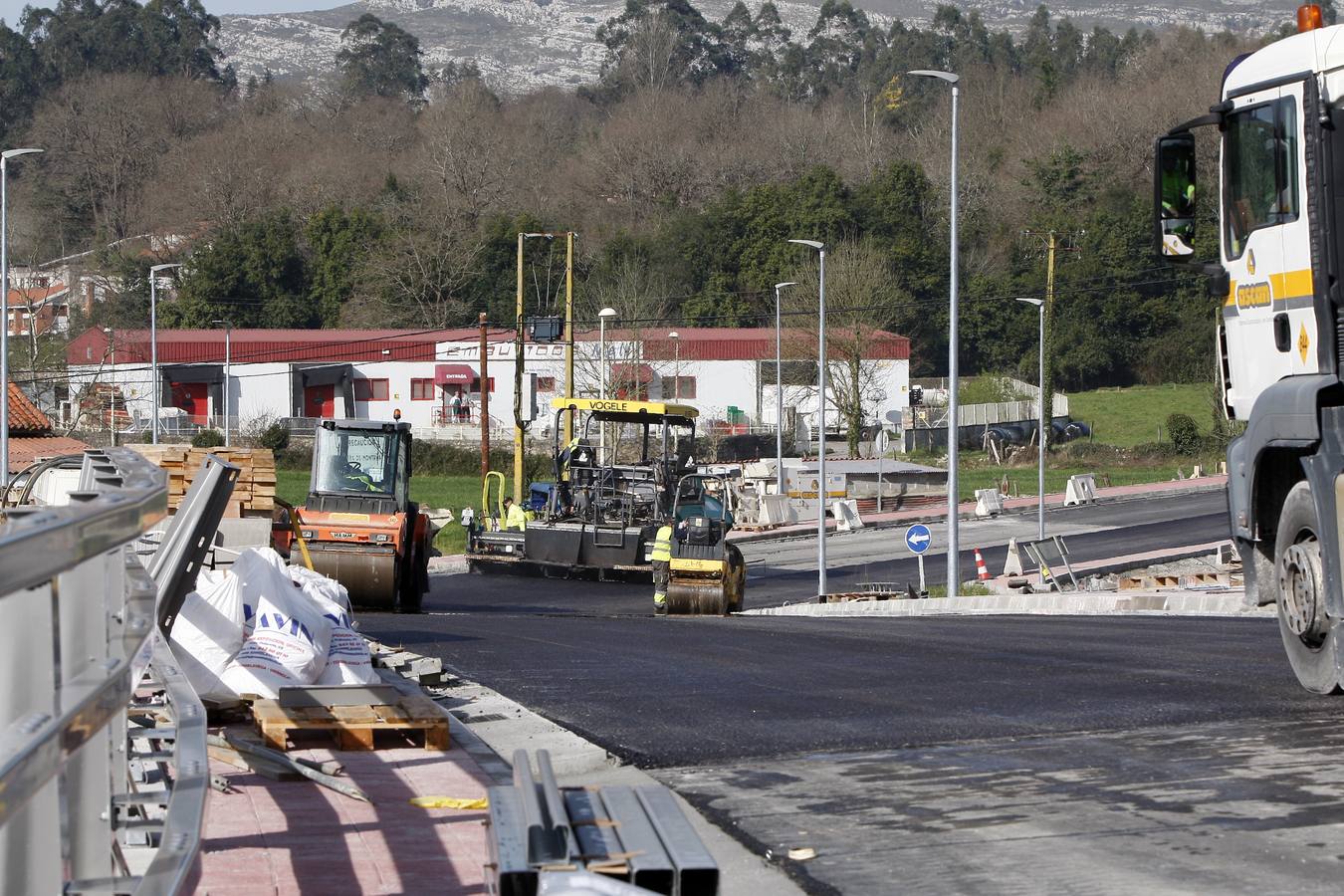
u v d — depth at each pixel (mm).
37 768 11438
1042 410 195125
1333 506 36844
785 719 39406
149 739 26359
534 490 155375
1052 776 31031
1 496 57844
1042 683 45156
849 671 50125
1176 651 53812
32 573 11016
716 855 25750
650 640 65812
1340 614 36750
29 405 187750
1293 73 40438
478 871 24203
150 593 18125
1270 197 41750
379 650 52031
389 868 24312
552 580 147000
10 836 12680
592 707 42469
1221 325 45469
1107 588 141625
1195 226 46562
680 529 109750
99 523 13062
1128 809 27891
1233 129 43719
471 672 51781
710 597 107500
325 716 33938
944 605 112188
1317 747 33156
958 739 35688
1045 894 22766
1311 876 23359
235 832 26562
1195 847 25156
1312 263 39000
